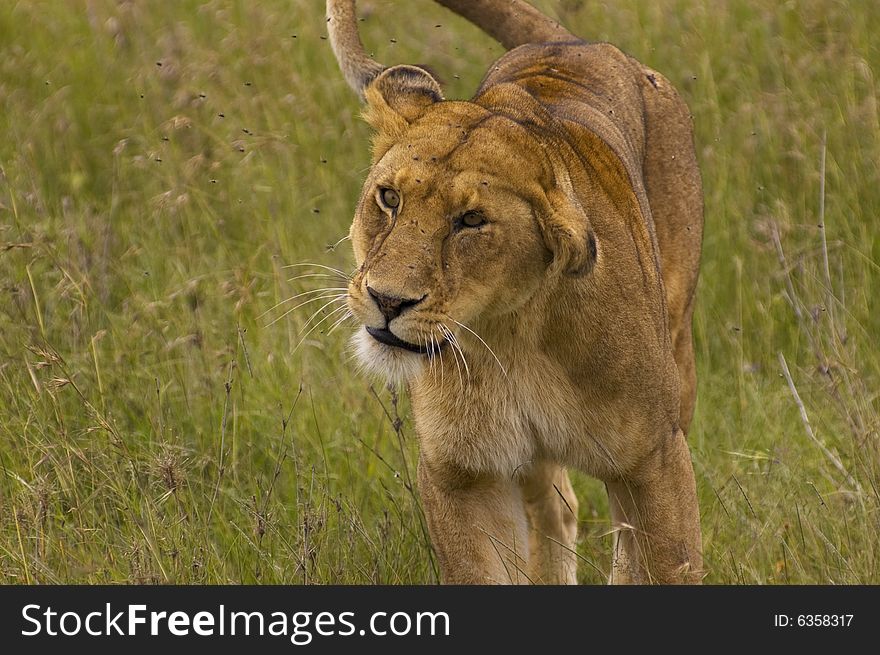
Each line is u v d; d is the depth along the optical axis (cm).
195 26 1631
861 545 918
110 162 1425
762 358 1198
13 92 1503
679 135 1012
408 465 1031
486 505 839
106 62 1555
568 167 795
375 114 804
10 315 1115
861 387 1045
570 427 804
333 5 1033
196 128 1417
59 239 1217
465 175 734
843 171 1324
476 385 796
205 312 1158
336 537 955
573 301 771
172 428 1041
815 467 1038
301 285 1198
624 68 998
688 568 841
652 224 902
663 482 827
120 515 970
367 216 766
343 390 1088
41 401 1025
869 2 1496
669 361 831
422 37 1639
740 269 1230
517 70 985
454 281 735
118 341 1116
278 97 1462
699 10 1517
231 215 1327
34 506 936
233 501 1002
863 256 1214
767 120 1365
